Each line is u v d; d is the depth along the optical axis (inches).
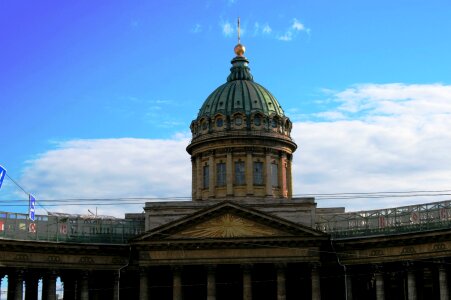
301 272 3250.5
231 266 3090.6
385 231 2970.0
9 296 3058.6
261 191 3572.8
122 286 3341.5
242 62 4008.4
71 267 2992.1
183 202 3112.7
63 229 3075.8
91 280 3309.5
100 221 3152.1
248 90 3818.9
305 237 2906.0
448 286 2866.6
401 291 3339.1
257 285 3319.4
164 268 3009.4
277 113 3767.2
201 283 3319.4
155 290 3326.8
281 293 2893.7
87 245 2994.6
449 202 2827.3
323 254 3004.4
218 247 2940.5
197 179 3700.8
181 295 2923.2
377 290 2888.8
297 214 3078.2
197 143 3705.7
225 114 3705.7
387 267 3085.6
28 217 2997.0
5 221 2928.2
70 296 3361.2
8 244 2856.8
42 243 2915.8
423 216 2883.9
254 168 3607.3
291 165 3767.2
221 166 3634.4
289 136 3806.6
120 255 3078.2
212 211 2938.0
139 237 2933.1
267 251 2935.5
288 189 3710.6
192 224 2950.3
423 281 3206.2
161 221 3095.5
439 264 2768.2
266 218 2920.8
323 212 3408.0
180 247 2942.9
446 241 2755.9
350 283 2977.4
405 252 2847.0
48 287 2940.5
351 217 3097.9
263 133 3663.9
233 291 3341.5
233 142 3614.7
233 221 2950.3
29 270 3002.0
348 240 2923.2
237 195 3560.5
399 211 2957.7
